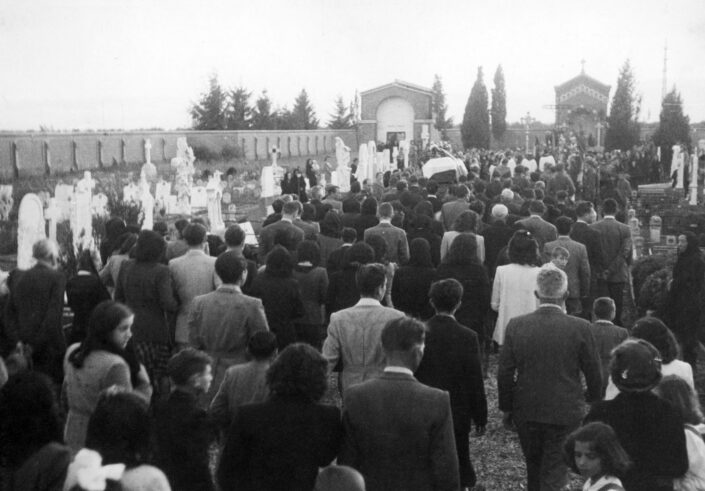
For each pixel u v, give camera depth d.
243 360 6.50
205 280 7.55
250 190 32.16
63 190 17.03
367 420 4.33
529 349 5.93
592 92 72.88
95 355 5.12
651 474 4.47
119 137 47.91
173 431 4.79
